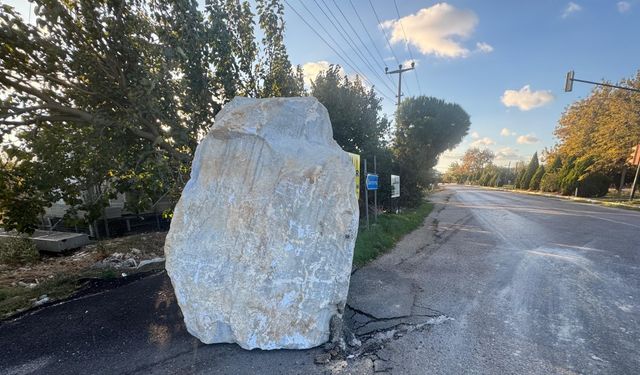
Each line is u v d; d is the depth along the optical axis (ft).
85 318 11.21
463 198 76.89
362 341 9.48
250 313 9.05
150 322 10.82
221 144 10.27
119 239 25.14
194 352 8.97
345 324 10.50
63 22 14.39
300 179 9.69
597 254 19.40
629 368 8.00
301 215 9.52
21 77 15.47
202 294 9.35
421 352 8.82
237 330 9.04
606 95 78.74
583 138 82.69
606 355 8.58
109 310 11.85
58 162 17.17
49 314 11.60
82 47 15.46
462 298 12.58
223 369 8.17
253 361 8.51
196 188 10.03
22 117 15.62
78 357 8.86
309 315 9.17
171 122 16.84
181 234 9.70
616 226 30.25
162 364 8.43
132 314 11.47
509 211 44.32
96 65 15.92
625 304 11.95
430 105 48.60
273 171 9.80
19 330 10.46
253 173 9.88
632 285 13.96
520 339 9.45
